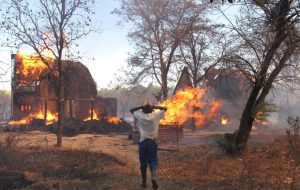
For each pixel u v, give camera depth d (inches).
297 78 519.5
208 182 362.0
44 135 995.9
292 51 454.0
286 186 331.9
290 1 377.4
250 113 527.5
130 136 935.0
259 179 359.3
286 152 470.3
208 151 571.8
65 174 388.2
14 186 344.2
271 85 530.9
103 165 448.1
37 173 384.8
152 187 352.5
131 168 448.1
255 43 481.7
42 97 1343.5
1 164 409.7
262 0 366.3
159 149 665.6
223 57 529.0
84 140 880.3
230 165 440.8
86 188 337.4
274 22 407.2
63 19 687.1
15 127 1168.8
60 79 706.2
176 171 424.2
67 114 1424.7
